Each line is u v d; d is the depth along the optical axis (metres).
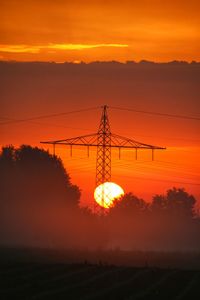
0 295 174.00
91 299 172.75
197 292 193.00
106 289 190.12
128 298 177.25
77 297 175.12
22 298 170.12
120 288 193.38
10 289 183.38
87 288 190.12
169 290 194.88
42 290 183.38
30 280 199.88
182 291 194.25
